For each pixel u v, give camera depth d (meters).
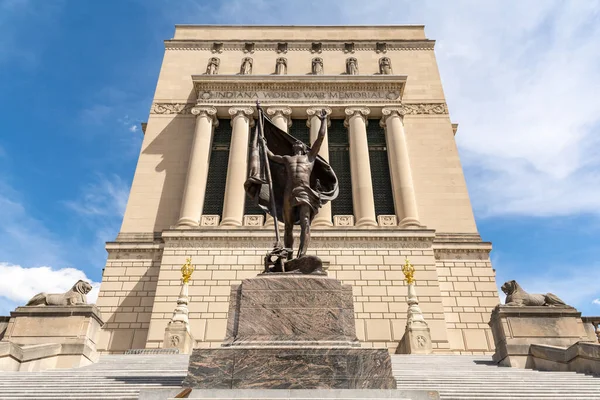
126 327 25.27
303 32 38.59
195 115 31.91
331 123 32.81
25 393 8.35
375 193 30.09
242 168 29.52
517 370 11.55
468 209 29.70
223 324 23.88
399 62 36.53
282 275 8.65
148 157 31.36
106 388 8.77
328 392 6.96
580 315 13.15
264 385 7.20
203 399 6.61
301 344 7.75
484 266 27.39
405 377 10.47
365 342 23.62
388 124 31.75
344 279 25.38
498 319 13.49
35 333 13.40
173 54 36.72
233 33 38.59
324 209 28.31
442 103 34.41
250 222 27.86
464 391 8.81
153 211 29.20
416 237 26.41
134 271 26.92
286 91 33.06
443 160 31.70
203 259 25.73
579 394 8.46
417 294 24.88
